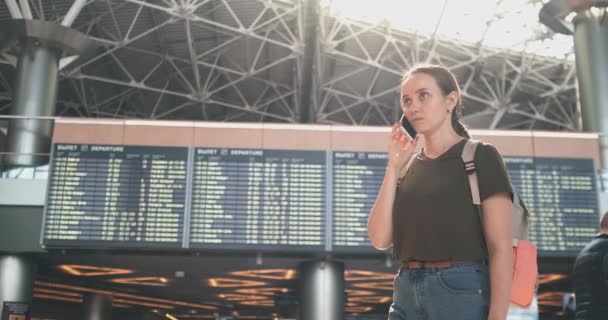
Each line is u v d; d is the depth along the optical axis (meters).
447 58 24.38
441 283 1.71
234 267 11.09
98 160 10.10
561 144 10.32
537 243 9.93
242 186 10.04
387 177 1.94
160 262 10.77
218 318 19.34
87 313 14.38
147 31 20.34
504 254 1.68
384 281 12.23
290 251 9.88
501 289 1.65
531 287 1.77
